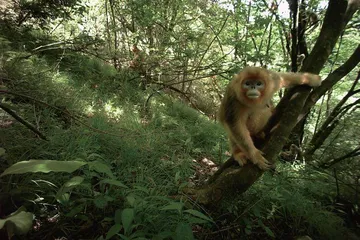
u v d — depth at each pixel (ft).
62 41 20.18
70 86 15.88
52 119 11.50
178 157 13.25
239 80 10.91
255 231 9.48
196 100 27.84
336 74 10.21
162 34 23.73
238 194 9.34
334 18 9.54
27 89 12.43
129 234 6.45
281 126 9.27
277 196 9.87
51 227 7.36
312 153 16.65
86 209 8.16
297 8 15.79
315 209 10.58
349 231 10.82
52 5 20.01
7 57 14.58
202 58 21.80
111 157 11.07
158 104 19.76
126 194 8.46
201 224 8.83
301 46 16.20
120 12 25.20
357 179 13.42
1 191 7.49
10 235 4.99
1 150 6.42
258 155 9.42
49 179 8.32
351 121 16.98
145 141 13.03
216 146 16.07
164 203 8.43
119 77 21.02
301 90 9.55
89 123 12.53
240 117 10.95
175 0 23.16
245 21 20.10
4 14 20.02
